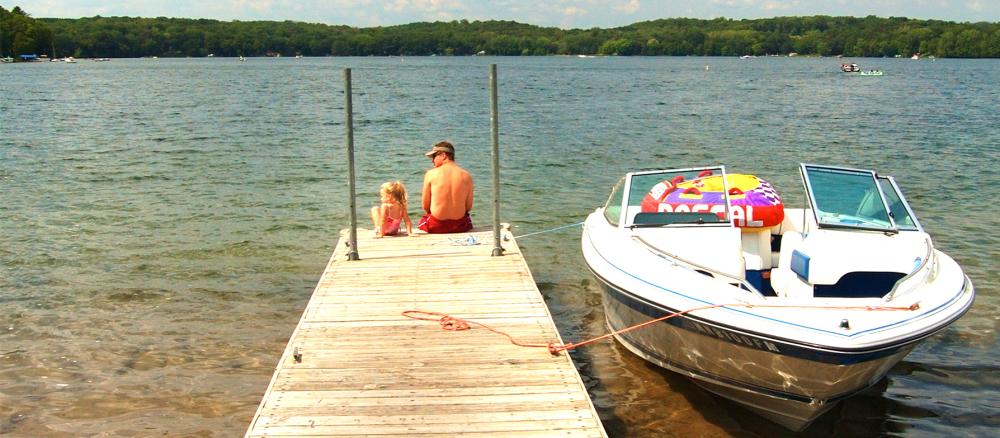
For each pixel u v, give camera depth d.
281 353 8.52
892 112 37.81
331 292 8.50
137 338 8.88
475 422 5.76
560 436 5.59
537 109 39.50
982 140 26.03
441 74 93.81
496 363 6.72
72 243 12.73
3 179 18.22
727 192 8.37
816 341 6.19
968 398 7.62
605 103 44.22
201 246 12.66
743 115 36.06
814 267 7.26
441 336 7.30
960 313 6.82
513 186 17.83
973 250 12.26
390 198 10.84
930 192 16.84
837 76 91.25
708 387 7.59
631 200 9.00
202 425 6.99
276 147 23.98
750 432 7.14
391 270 9.28
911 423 7.23
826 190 8.17
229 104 42.34
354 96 49.66
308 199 16.25
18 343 8.66
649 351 7.95
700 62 175.25
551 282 11.18
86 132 27.86
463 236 10.90
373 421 5.76
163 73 95.69
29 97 47.84
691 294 7.12
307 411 5.89
